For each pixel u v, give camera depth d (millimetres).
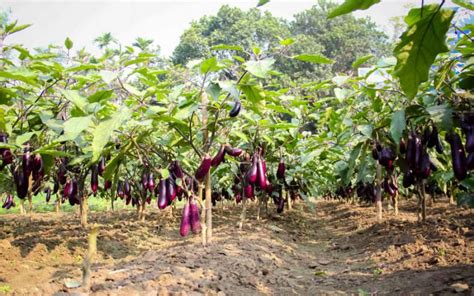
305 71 32594
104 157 4324
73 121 2842
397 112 3199
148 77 3639
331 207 14453
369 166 7055
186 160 4297
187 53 31609
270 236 6406
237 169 6273
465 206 8086
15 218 9992
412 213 9195
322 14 41969
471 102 3156
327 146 4977
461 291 2777
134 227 7539
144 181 4289
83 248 5609
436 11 1228
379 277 3904
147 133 3588
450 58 3201
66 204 15250
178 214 10258
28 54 3666
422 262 4082
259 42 35281
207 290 3086
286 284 3822
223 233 6457
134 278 3203
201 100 4008
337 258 5504
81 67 3324
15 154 3533
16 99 4066
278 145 5918
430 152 4539
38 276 4188
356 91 3879
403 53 1361
